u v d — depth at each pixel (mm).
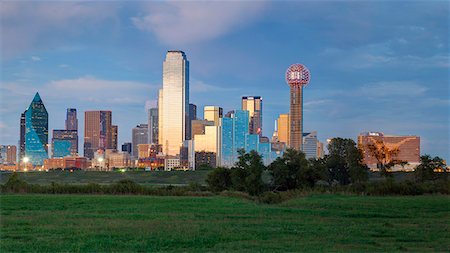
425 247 39750
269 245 40062
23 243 41594
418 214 61656
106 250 39094
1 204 73312
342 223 52906
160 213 61781
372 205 73000
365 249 38656
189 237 43594
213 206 71250
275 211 64750
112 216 58656
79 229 48000
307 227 49594
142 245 40625
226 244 40562
